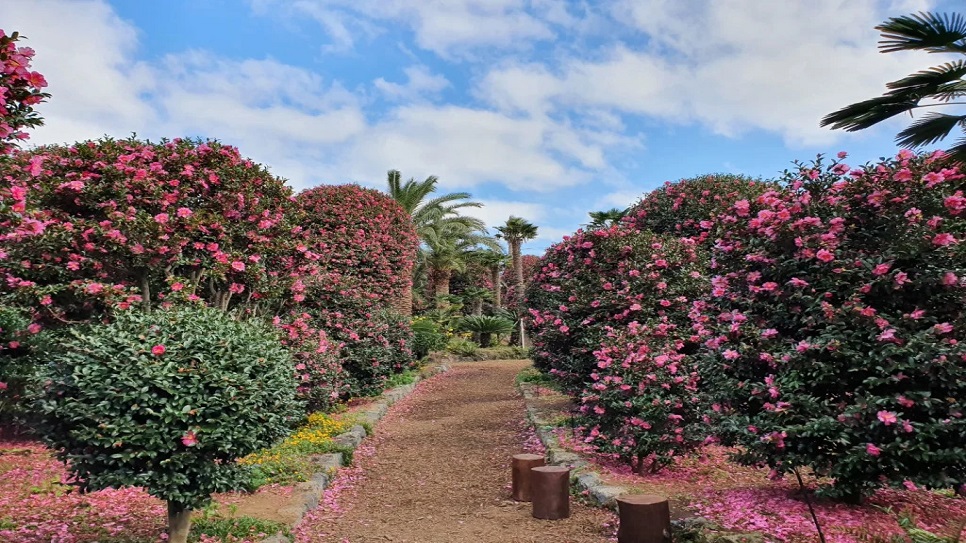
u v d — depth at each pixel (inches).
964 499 186.5
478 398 489.7
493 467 275.9
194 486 140.1
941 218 154.7
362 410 393.7
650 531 159.0
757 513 171.3
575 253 356.8
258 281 273.9
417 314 937.5
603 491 204.4
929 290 153.3
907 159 166.7
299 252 298.5
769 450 163.9
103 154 240.4
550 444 281.6
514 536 182.5
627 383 229.3
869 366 150.3
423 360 690.8
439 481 254.7
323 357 322.3
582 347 325.7
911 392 145.6
